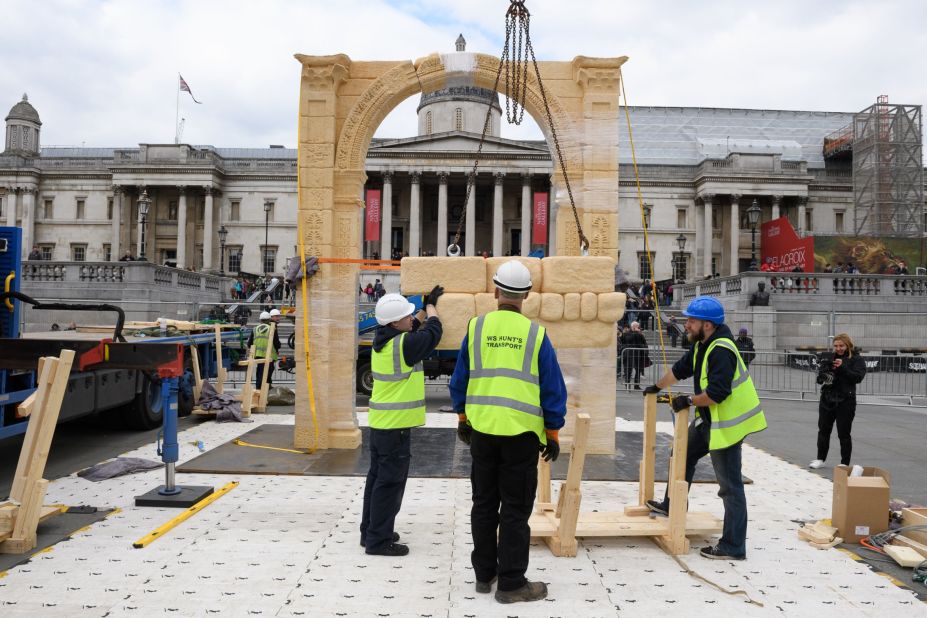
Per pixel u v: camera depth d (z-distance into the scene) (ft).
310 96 28.12
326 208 28.07
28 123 219.20
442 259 21.12
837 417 25.86
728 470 15.55
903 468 27.27
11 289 22.86
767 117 237.86
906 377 53.42
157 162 198.29
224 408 36.14
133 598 12.85
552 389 13.17
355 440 27.94
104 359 18.28
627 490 22.13
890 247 128.47
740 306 95.76
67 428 33.63
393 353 15.71
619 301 23.15
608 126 28.22
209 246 197.57
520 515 12.98
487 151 187.42
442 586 13.70
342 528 17.51
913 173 186.29
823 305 93.91
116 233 202.18
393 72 28.22
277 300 129.59
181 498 19.49
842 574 14.79
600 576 14.40
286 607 12.55
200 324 42.91
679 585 13.98
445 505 19.86
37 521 15.80
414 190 189.67
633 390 54.34
